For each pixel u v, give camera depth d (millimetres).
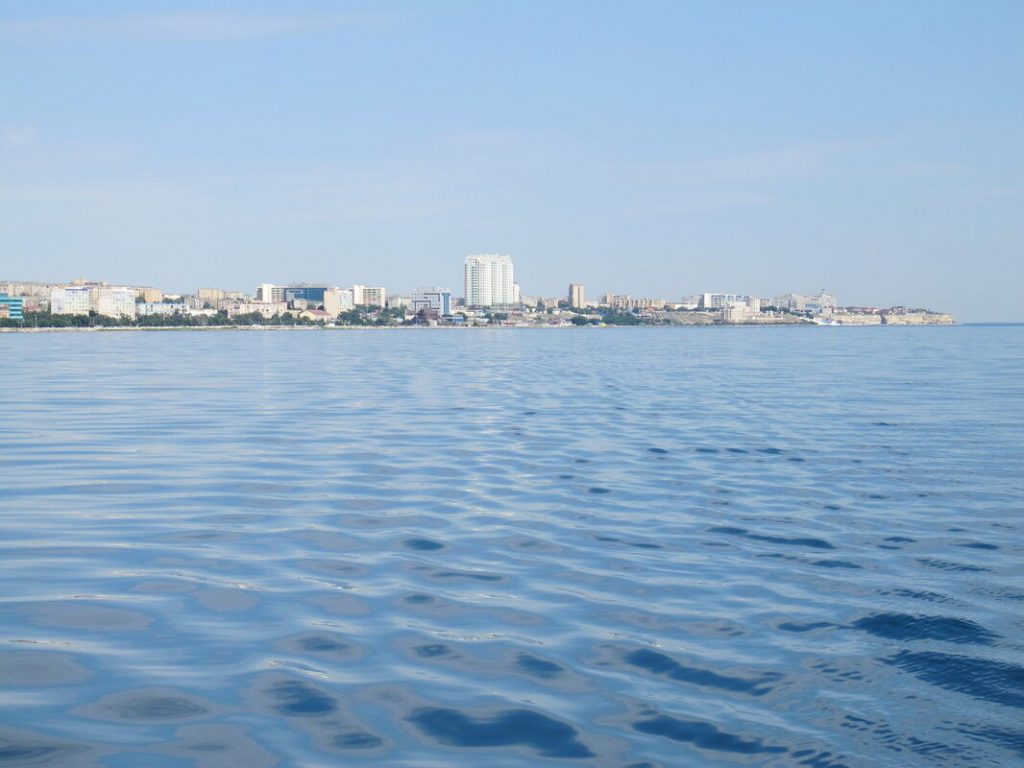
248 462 22406
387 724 8023
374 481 19891
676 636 10336
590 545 14438
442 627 10523
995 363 68875
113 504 17297
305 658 9492
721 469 21500
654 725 8109
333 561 13320
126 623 10469
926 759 7582
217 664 9281
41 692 8547
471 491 18797
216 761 7301
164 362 74250
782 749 7707
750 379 52188
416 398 40312
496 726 8031
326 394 42406
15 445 25234
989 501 17797
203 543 14305
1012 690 8914
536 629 10523
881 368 62844
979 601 11633
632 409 35188
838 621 10859
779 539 14844
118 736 7703
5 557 13352
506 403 37906
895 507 17281
